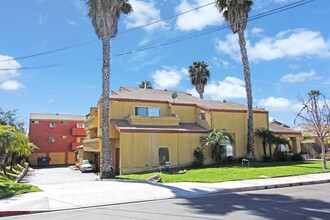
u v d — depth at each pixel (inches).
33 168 1870.1
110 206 447.5
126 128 1016.9
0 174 927.0
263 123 1318.9
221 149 1120.8
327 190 556.4
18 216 394.6
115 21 933.2
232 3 1156.5
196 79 1942.7
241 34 1166.3
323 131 933.2
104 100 900.6
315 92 1142.3
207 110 1186.6
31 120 2193.7
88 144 1405.0
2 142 799.1
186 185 628.4
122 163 989.2
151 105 1190.9
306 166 961.5
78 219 360.8
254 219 333.1
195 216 354.3
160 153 1046.4
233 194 531.2
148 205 444.1
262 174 770.2
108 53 914.7
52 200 486.6
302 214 355.3
